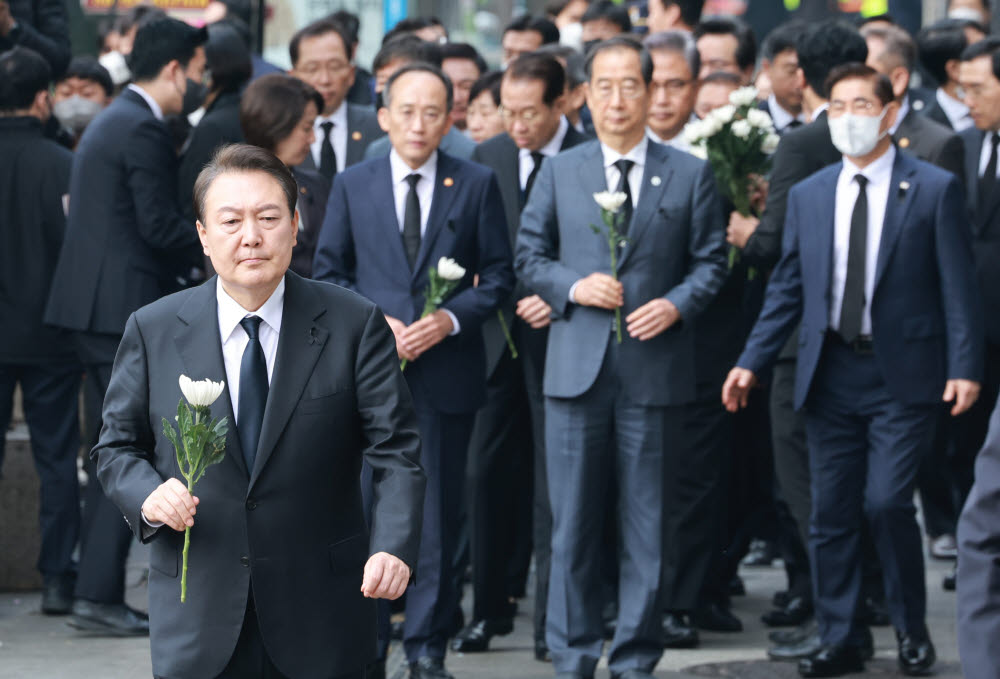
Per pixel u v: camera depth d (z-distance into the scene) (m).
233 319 10.23
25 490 21.52
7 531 21.45
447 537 16.31
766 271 19.64
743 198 19.14
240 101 18.69
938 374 16.89
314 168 21.84
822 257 16.94
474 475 18.69
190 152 19.06
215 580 9.91
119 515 18.75
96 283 18.52
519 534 20.58
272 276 9.96
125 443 10.20
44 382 20.00
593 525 16.11
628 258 16.19
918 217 16.77
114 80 27.34
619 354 16.02
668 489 16.05
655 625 15.84
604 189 16.45
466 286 16.91
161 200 18.53
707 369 19.03
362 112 22.41
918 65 29.67
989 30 31.33
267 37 44.56
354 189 16.78
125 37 26.23
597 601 16.14
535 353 18.45
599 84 16.30
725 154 19.05
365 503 14.99
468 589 22.81
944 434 23.25
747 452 21.03
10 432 22.38
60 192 20.06
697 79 20.31
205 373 10.09
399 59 22.48
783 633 18.34
